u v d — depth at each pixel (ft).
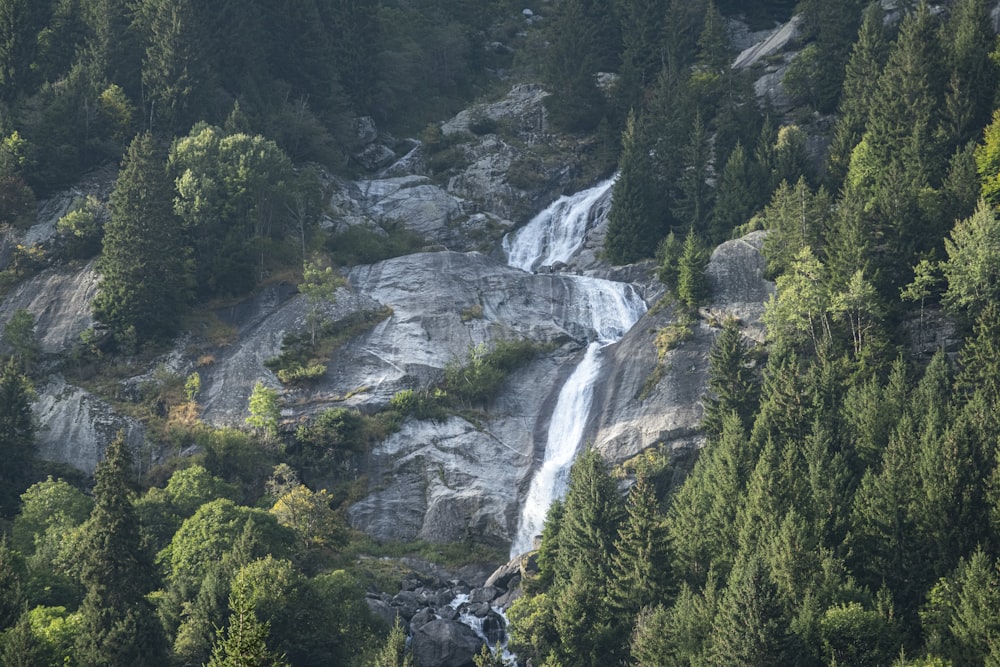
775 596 652.07
